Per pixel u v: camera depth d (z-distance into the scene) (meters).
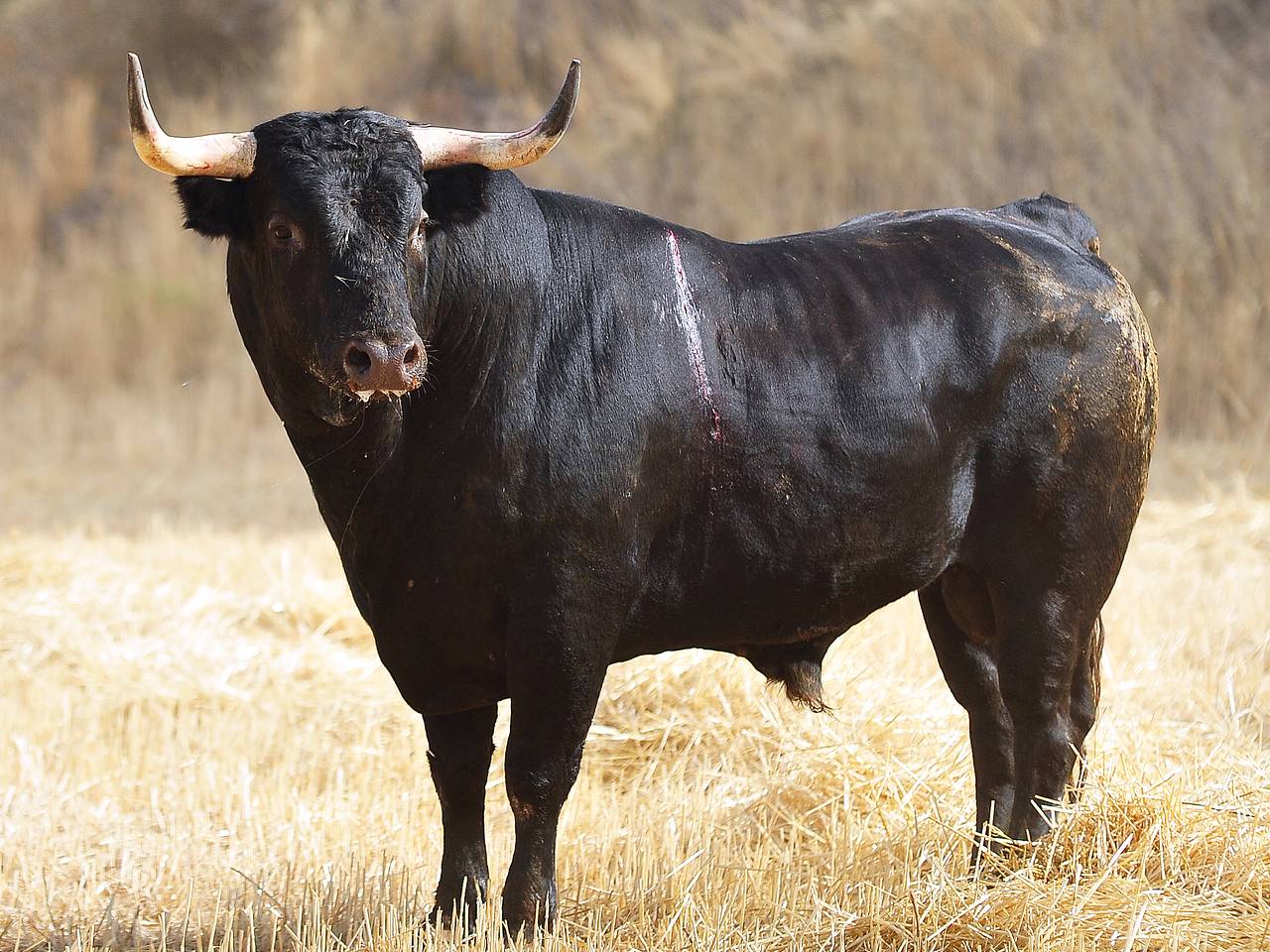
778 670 17.92
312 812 21.67
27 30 85.38
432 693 16.33
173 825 21.16
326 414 14.99
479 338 15.32
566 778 15.78
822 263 17.34
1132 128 58.84
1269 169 55.72
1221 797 17.62
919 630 27.69
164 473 52.41
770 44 69.56
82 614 30.73
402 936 15.89
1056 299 17.83
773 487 16.34
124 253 71.06
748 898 16.94
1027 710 17.78
